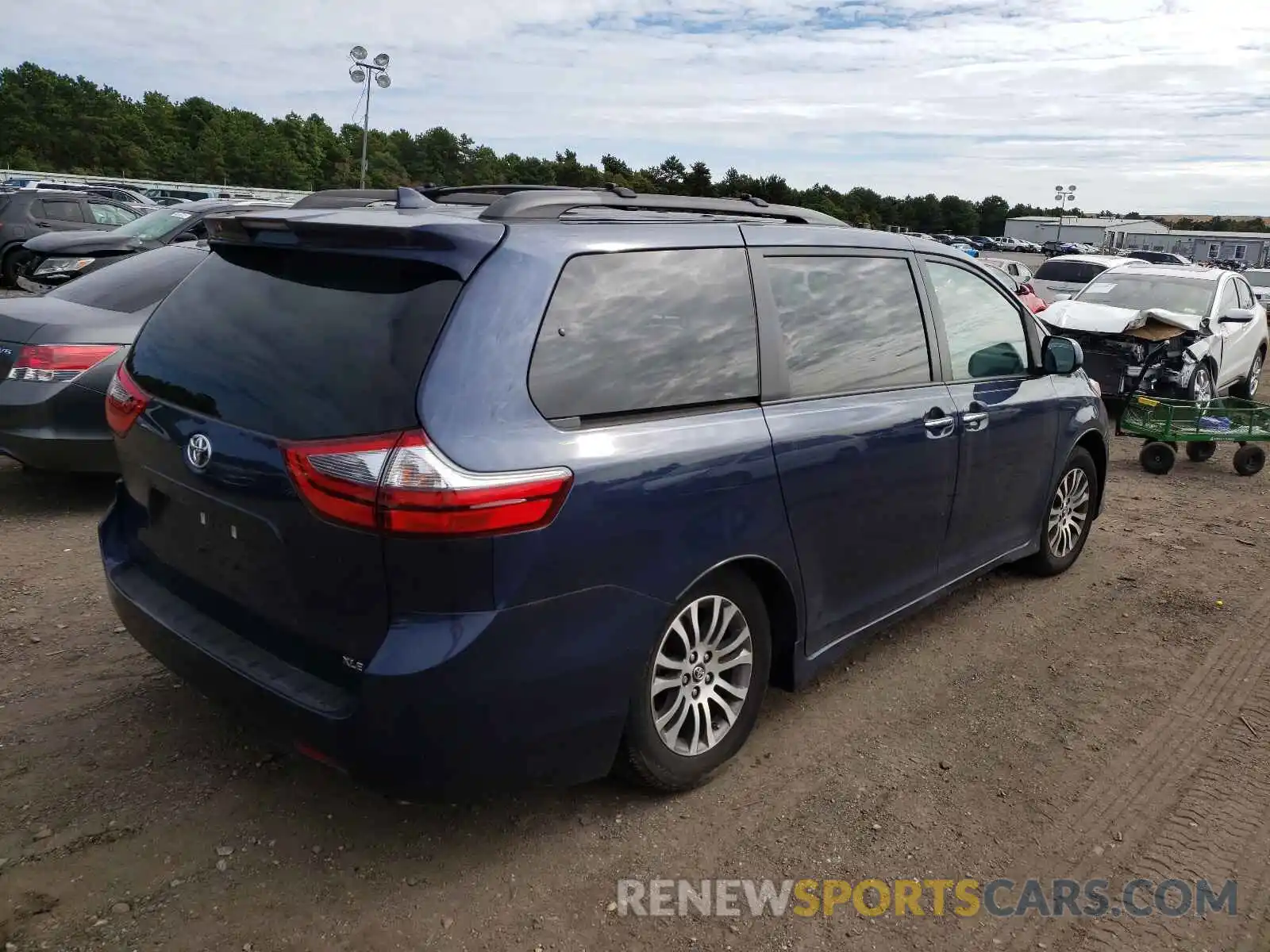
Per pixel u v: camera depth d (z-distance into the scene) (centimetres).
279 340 278
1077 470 546
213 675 285
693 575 297
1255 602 538
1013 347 479
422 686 247
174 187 3878
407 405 245
